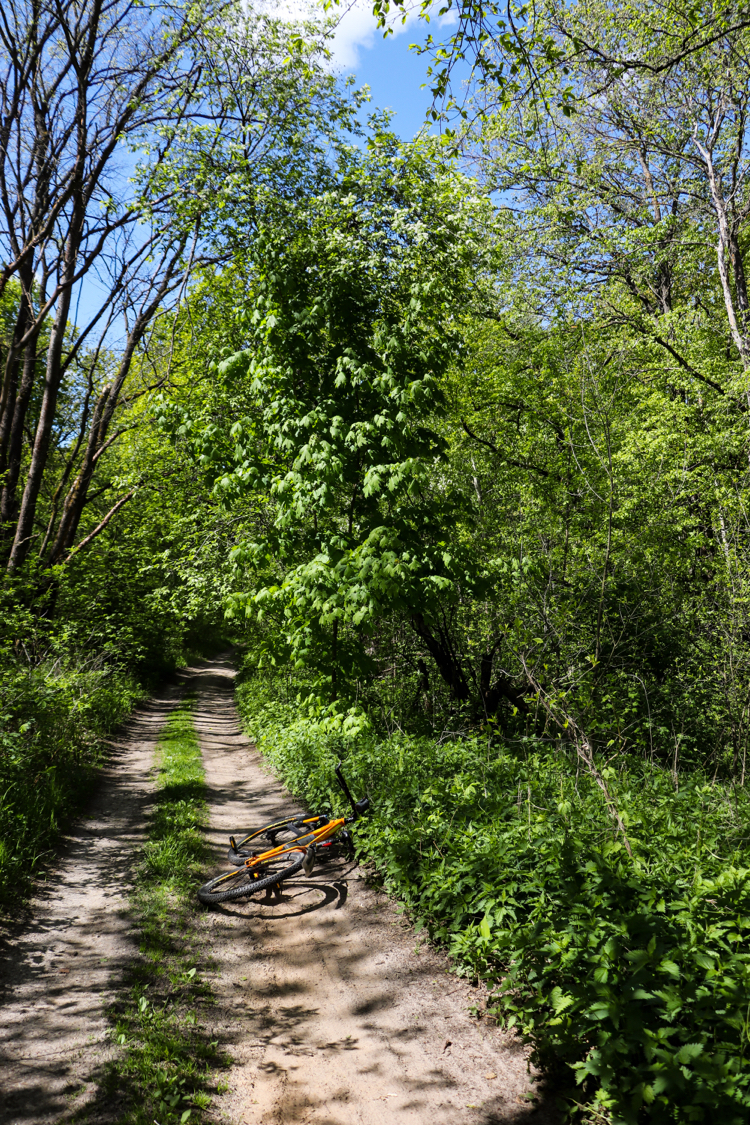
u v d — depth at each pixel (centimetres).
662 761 888
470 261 1042
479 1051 364
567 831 485
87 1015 403
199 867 669
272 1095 342
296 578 780
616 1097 284
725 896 366
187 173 1162
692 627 987
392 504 867
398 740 843
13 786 747
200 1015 414
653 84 1423
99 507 2211
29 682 933
